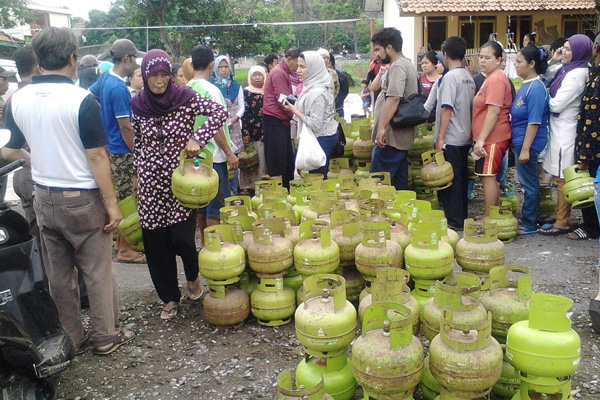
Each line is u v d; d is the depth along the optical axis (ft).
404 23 66.85
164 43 95.35
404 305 9.98
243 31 94.79
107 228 12.57
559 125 19.52
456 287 9.85
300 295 14.05
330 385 10.31
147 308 15.88
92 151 11.89
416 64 60.59
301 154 20.22
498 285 10.61
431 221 13.25
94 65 25.13
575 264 17.60
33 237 10.27
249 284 14.67
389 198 16.29
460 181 20.98
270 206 15.39
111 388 11.89
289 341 13.47
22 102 11.88
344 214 14.15
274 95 21.90
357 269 13.99
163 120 13.60
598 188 14.01
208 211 18.72
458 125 20.40
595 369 11.68
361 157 22.85
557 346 8.47
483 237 12.94
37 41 11.71
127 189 19.43
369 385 8.85
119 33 103.91
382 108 20.42
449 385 8.68
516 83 32.40
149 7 94.43
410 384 8.81
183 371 12.43
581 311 14.38
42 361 9.57
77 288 13.46
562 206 20.17
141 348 13.53
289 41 104.99
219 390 11.62
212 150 16.42
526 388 9.01
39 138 11.77
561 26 60.13
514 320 10.05
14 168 10.02
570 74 18.99
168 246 14.61
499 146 19.72
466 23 60.23
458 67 20.53
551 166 20.01
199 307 15.65
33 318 10.14
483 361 8.50
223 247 13.67
